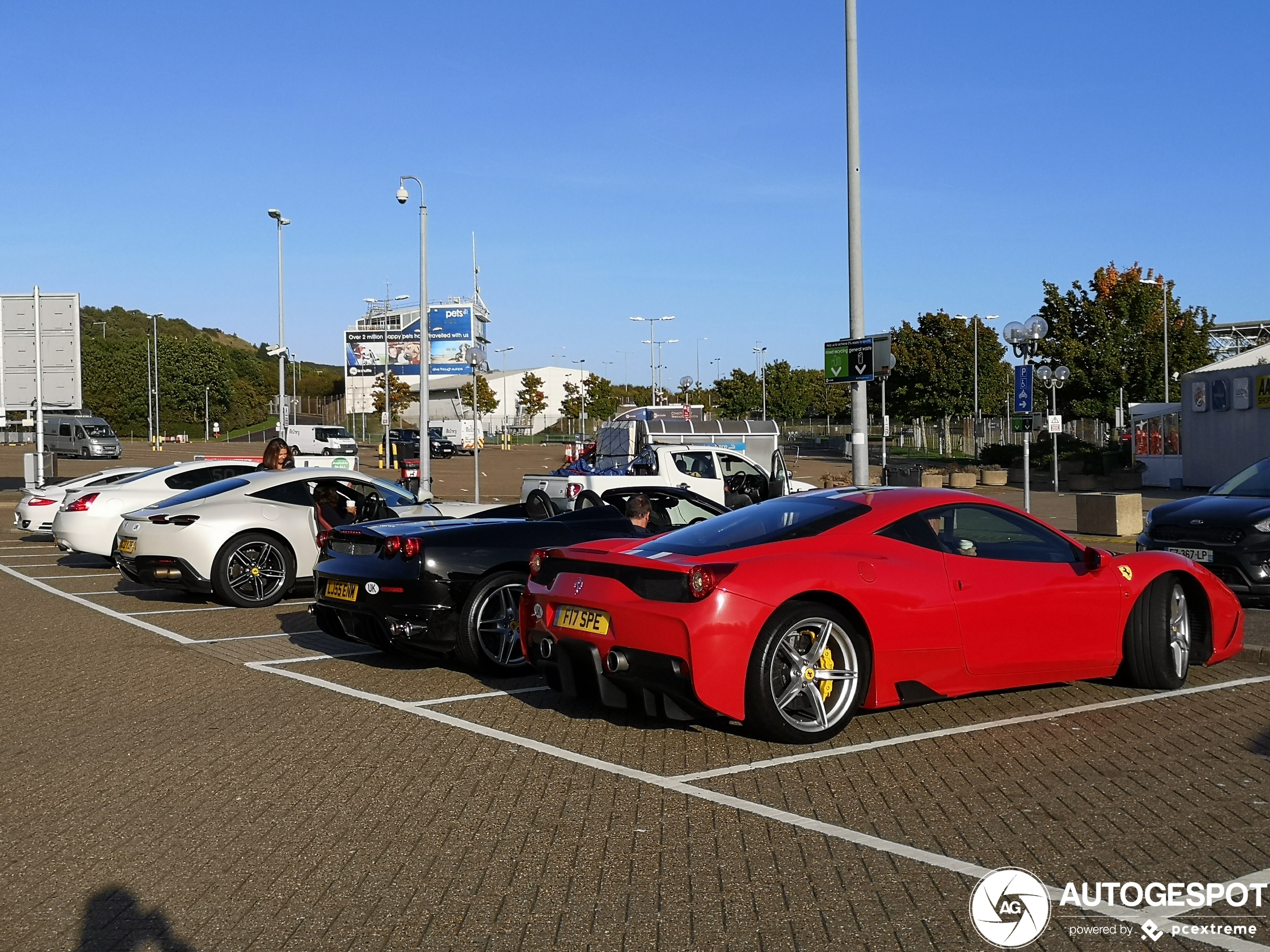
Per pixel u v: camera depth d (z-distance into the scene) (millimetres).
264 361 160375
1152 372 47219
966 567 6602
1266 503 10734
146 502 15016
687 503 11328
